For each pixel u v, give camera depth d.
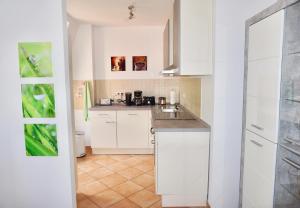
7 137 1.94
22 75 1.87
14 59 1.86
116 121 3.91
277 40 1.38
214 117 2.13
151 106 4.01
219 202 2.22
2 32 1.84
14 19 1.83
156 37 4.25
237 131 2.14
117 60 4.29
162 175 2.31
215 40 2.07
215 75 2.09
